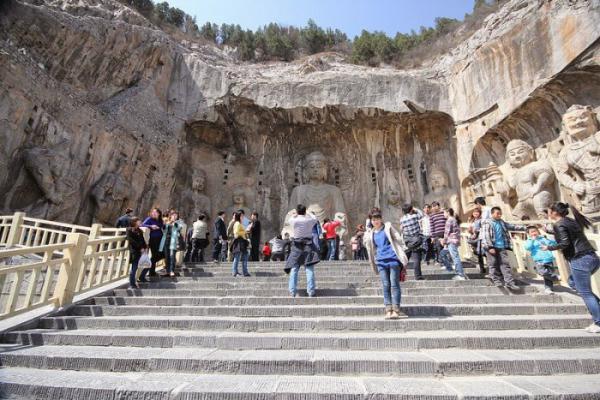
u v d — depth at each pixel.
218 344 4.17
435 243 8.41
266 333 4.57
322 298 5.77
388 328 4.61
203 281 7.30
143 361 3.64
